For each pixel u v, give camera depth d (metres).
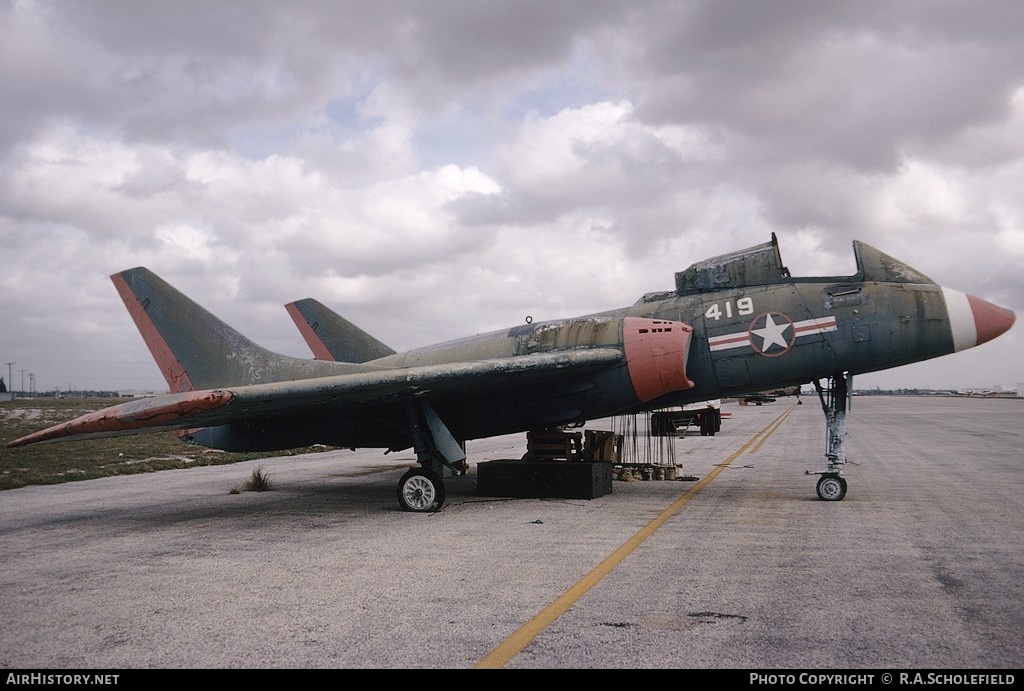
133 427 10.23
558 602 5.89
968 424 39.09
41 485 17.06
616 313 13.49
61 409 87.12
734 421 46.97
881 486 13.52
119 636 5.25
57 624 5.57
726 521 9.88
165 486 16.42
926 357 11.58
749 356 12.06
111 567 7.68
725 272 12.93
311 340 17.73
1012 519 9.84
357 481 17.09
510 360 11.77
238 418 11.82
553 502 12.19
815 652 4.66
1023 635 4.98
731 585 6.37
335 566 7.46
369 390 10.80
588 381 12.69
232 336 14.36
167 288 14.55
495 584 6.54
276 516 11.27
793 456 21.16
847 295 11.77
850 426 38.06
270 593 6.39
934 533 8.83
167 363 14.58
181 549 8.63
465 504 12.18
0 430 41.38
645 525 9.65
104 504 13.22
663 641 4.89
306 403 11.07
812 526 9.39
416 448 11.97
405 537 9.11
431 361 14.60
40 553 8.54
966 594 6.02
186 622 5.56
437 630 5.21
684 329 12.29
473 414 13.51
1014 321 11.47
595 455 14.85
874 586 6.30
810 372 11.84
